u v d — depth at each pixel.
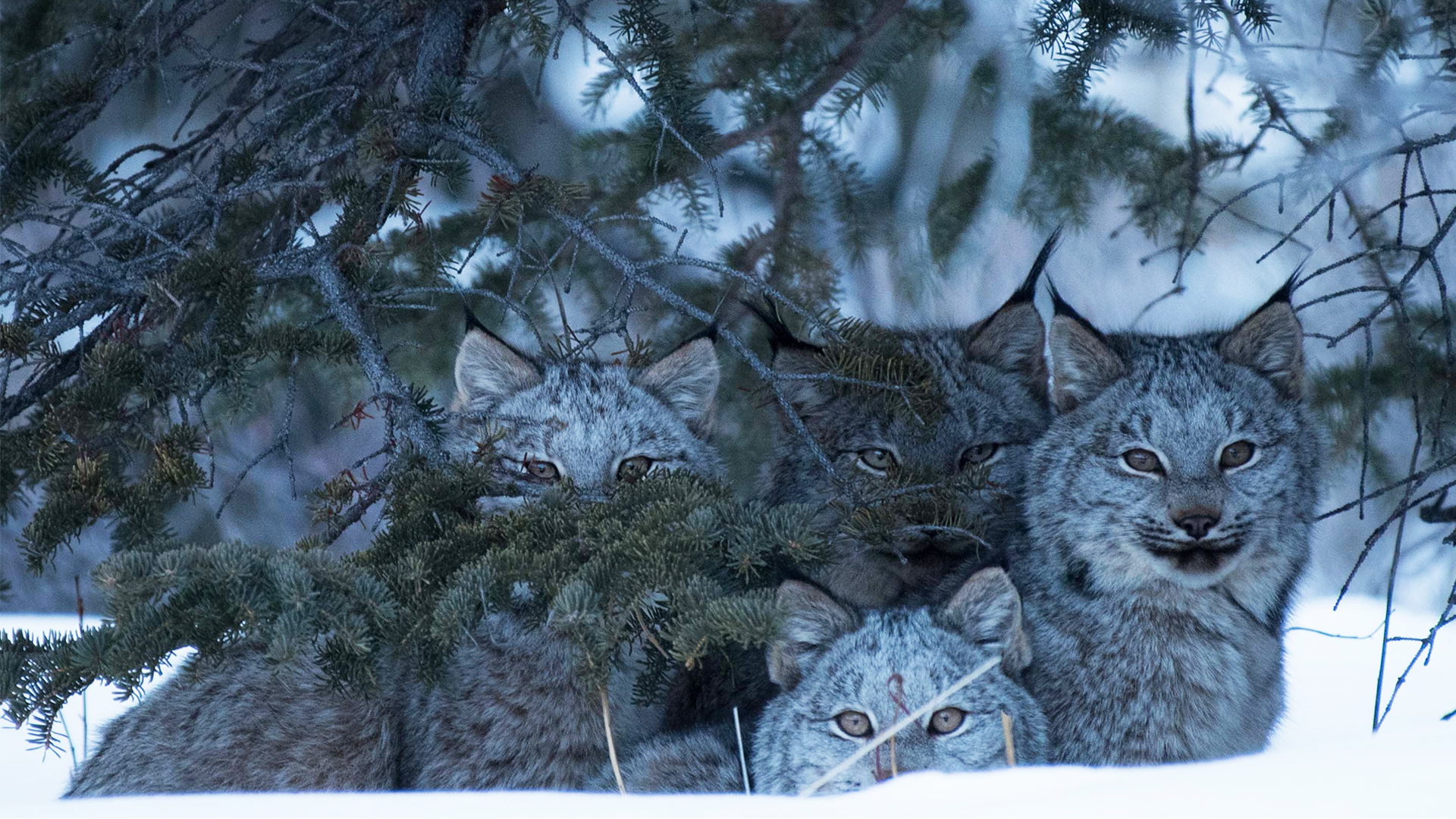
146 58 12.38
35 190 11.95
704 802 6.71
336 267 10.73
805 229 15.95
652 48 11.85
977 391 12.52
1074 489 10.56
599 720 10.65
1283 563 10.38
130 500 9.84
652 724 11.16
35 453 10.31
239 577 7.97
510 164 10.39
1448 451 13.40
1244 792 5.83
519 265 10.56
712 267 10.09
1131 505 10.20
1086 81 13.01
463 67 12.57
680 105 11.73
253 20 18.78
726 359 16.55
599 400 12.13
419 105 10.90
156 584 7.89
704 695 11.48
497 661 10.55
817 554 8.80
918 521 11.22
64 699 7.94
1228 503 10.02
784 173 15.59
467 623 8.21
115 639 7.85
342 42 12.47
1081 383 10.84
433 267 12.14
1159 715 10.14
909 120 21.77
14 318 11.22
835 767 9.34
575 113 19.91
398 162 10.77
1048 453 10.88
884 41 15.40
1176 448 10.19
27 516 15.55
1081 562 10.47
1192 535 9.95
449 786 10.45
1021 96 17.12
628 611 8.21
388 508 9.70
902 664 9.57
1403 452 18.48
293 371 10.66
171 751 10.39
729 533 8.84
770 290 10.16
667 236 16.20
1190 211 13.41
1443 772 5.95
